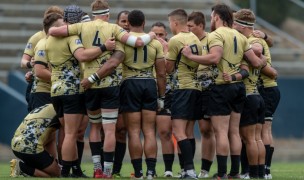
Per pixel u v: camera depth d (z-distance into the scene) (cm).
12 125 5956
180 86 2934
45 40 3111
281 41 7694
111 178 2852
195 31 3123
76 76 2902
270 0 7625
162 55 2944
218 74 2923
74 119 2898
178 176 3281
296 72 7694
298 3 7706
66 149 2897
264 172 3197
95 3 2916
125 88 2894
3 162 4953
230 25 3002
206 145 3253
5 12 7550
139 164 2894
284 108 6594
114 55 2834
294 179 3105
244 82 3088
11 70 6825
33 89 3206
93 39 2855
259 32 3275
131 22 2928
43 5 7681
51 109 3025
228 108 2931
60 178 2817
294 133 6606
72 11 2978
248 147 3108
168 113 3278
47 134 3003
